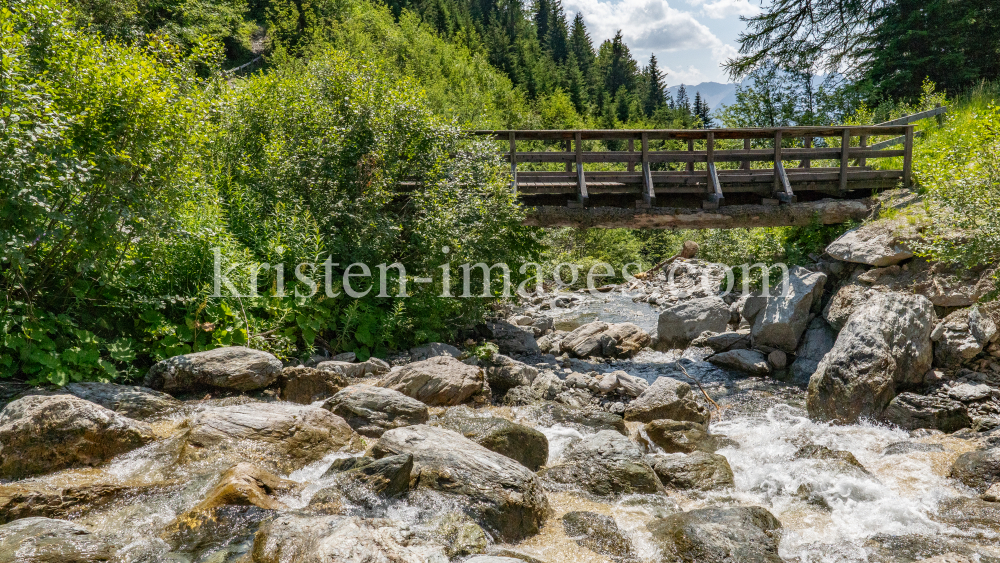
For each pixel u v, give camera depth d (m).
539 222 11.44
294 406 6.62
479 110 42.53
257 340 8.09
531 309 17.86
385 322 9.54
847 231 11.33
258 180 10.27
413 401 6.73
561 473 5.70
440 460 5.11
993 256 8.25
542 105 60.12
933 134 13.79
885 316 8.11
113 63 7.11
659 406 7.59
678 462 5.86
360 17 48.25
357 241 9.79
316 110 10.55
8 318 6.17
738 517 4.68
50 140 5.95
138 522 4.32
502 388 8.58
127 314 7.43
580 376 9.32
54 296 6.85
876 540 4.61
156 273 7.67
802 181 12.09
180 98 7.36
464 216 10.38
